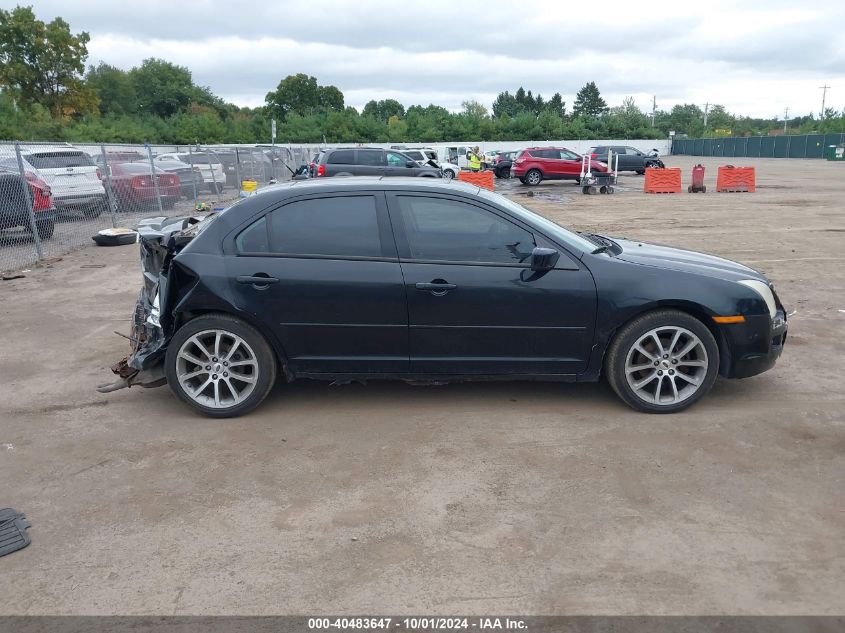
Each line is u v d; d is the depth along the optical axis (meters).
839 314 7.24
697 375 4.62
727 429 4.41
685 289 4.50
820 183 27.47
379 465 4.00
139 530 3.38
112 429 4.59
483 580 2.95
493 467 3.95
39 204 12.51
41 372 5.77
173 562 3.12
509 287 4.52
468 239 4.62
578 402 4.88
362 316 4.57
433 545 3.21
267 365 4.65
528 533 3.29
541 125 75.56
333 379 4.77
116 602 2.85
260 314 4.55
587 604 2.79
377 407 4.86
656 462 3.98
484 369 4.67
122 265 10.85
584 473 3.86
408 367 4.68
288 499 3.65
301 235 4.63
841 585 2.89
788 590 2.86
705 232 13.52
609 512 3.46
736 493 3.63
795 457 4.03
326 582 2.95
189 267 4.56
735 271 4.82
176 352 4.62
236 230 4.64
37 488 3.82
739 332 4.57
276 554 3.16
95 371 5.78
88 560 3.15
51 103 68.06
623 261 4.64
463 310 4.55
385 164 23.80
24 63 67.25
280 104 92.50
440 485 3.76
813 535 3.25
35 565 3.12
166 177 17.97
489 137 74.19
